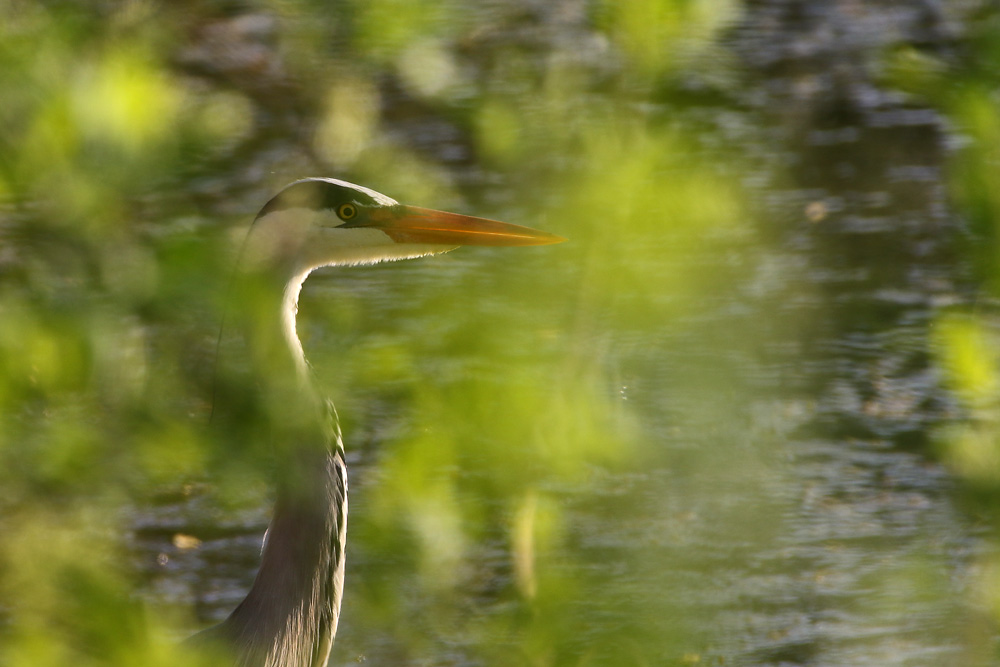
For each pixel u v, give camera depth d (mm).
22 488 5871
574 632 8750
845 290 13414
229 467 5551
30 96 5762
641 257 7086
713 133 9641
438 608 9336
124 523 9969
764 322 12461
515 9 7629
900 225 14352
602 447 6445
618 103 7445
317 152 7652
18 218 5719
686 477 11039
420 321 6797
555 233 7602
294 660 7023
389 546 6457
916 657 9305
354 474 8961
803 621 9742
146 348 5492
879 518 10945
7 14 5953
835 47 15805
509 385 6168
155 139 5895
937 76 7582
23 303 5473
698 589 9969
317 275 10586
